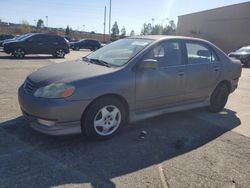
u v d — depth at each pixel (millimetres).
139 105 4984
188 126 5555
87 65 4984
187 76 5637
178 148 4520
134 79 4785
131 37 5855
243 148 4637
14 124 5113
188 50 5781
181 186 3459
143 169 3818
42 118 4227
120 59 5031
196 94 5945
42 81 4426
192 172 3803
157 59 5211
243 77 13930
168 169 3852
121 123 4820
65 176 3547
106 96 4547
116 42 5863
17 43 18672
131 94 4785
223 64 6426
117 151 4301
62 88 4207
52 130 4227
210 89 6238
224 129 5480
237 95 8812
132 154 4230
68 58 20547
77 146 4387
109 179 3539
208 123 5789
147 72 4977
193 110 6676
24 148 4227
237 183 3592
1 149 4160
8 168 3656
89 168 3770
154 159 4117
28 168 3680
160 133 5113
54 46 20391
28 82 4684
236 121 6016
